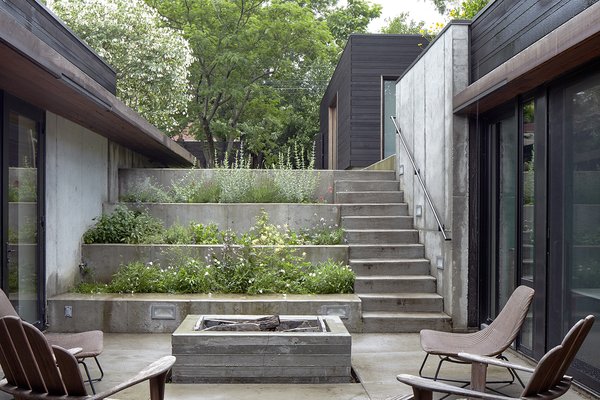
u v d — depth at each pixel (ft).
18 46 13.93
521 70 16.84
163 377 11.15
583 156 15.85
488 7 21.58
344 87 52.29
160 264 26.81
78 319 23.03
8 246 19.31
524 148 19.86
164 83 46.01
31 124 21.38
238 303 23.15
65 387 9.70
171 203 31.01
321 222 30.73
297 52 75.72
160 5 71.05
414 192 29.60
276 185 32.83
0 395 14.74
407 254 27.50
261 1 71.82
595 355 15.30
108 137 30.76
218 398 15.38
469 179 23.53
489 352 14.67
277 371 16.80
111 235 27.58
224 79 73.00
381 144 47.62
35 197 21.74
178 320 23.12
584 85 15.81
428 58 26.86
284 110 85.87
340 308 23.25
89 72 26.71
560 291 17.07
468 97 21.57
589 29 13.11
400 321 23.31
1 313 13.98
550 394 9.86
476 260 23.45
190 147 90.38
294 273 25.76
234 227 30.58
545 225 17.76
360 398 15.51
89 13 43.52
